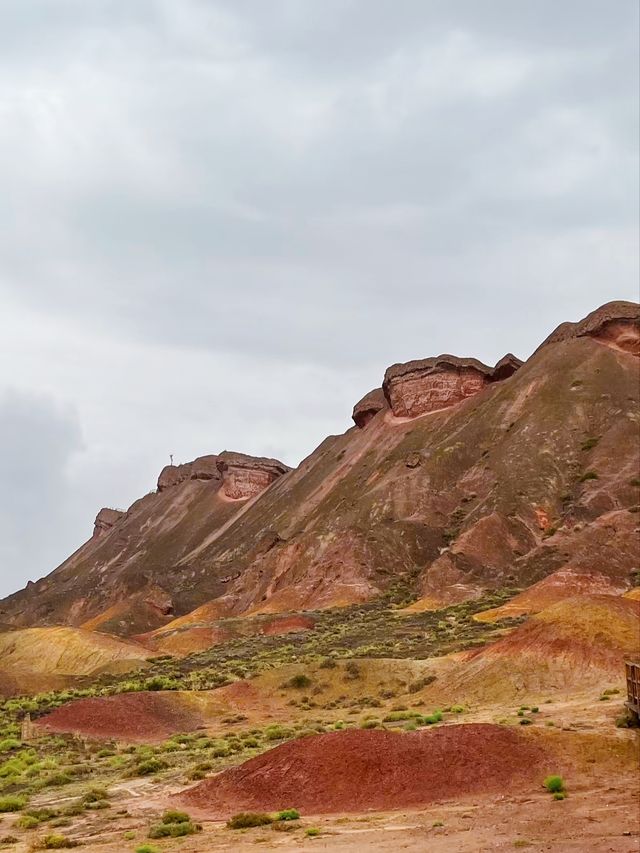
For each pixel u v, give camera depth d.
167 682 53.88
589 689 37.72
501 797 21.61
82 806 24.31
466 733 25.56
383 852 17.00
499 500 101.25
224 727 42.50
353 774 23.59
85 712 44.94
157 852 18.11
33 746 38.81
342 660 52.59
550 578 73.81
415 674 48.41
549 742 25.34
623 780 22.39
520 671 40.88
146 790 26.53
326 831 19.52
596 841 16.59
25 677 63.62
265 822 20.95
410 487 115.25
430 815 20.39
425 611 78.12
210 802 23.86
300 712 45.00
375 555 97.38
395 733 25.75
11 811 24.95
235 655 67.94
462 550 91.19
